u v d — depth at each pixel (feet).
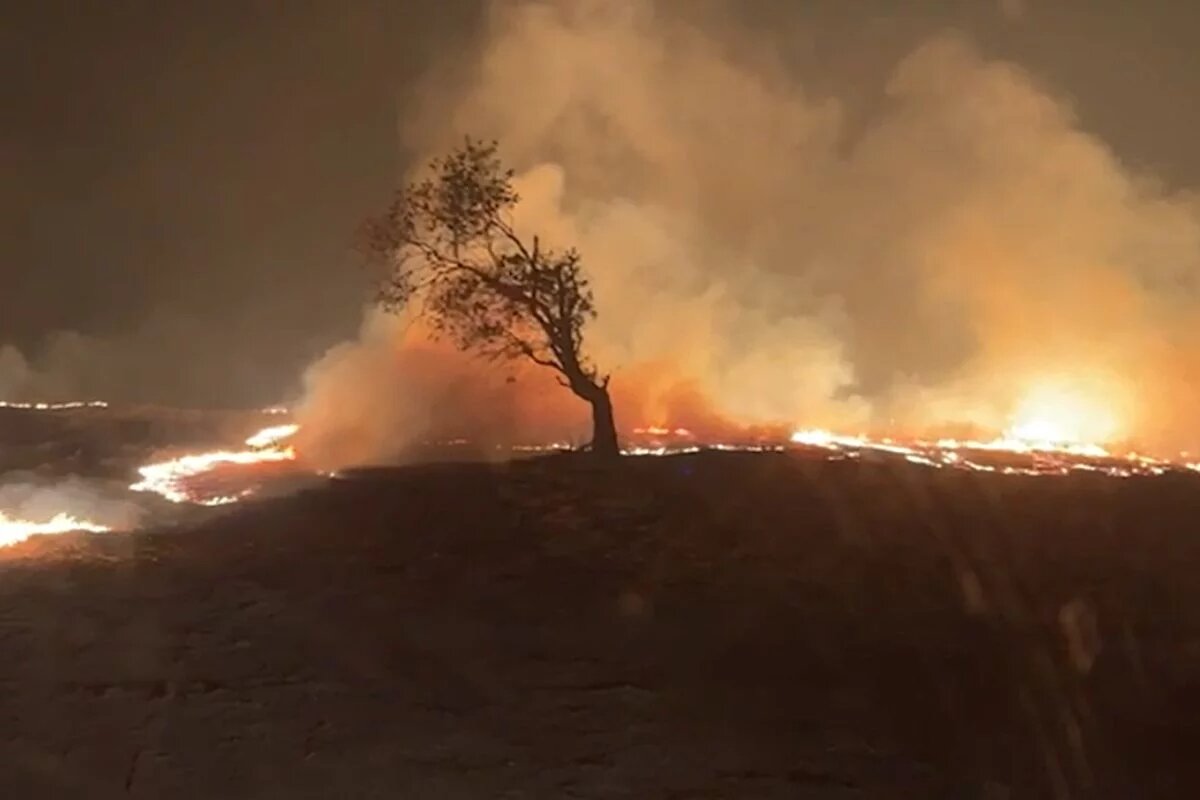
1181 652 33.73
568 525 47.70
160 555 42.45
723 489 53.88
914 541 46.29
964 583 40.81
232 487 56.54
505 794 23.13
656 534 46.57
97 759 24.40
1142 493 55.72
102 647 31.68
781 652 32.99
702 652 32.78
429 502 51.34
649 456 61.41
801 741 26.45
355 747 25.31
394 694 28.71
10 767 23.90
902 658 32.76
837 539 46.42
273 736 25.82
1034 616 37.14
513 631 34.32
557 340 60.85
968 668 32.04
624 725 27.07
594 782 23.82
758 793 23.54
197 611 35.32
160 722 26.50
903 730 27.40
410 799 22.84
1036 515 50.88
